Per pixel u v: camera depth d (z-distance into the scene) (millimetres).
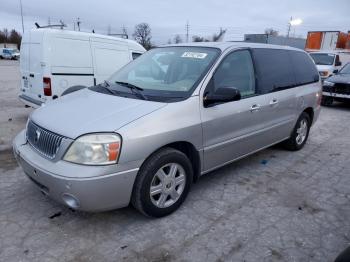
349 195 4062
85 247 2877
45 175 2834
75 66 7066
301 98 5301
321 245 3018
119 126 2865
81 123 2934
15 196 3717
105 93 3693
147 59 4383
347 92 10484
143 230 3148
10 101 10125
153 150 3014
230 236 3102
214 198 3832
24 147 3285
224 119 3730
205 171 3754
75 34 7008
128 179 2898
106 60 7711
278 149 5824
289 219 3436
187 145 3469
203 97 3514
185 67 3861
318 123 8359
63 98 3822
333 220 3451
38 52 6684
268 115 4531
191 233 3129
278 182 4367
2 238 2953
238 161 5102
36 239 2959
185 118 3293
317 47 20172
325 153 5719
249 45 4438
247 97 4129
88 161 2740
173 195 3383
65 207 3502
